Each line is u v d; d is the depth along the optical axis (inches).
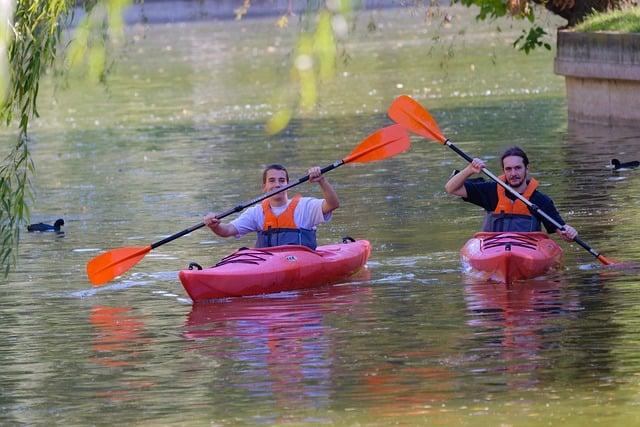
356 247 1493.6
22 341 1226.0
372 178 2244.1
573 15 3139.8
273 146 2842.0
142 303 1371.8
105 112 4037.9
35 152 3053.6
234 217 1955.0
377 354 1095.6
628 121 2748.5
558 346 1083.3
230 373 1064.8
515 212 1467.8
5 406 1012.5
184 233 1461.6
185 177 2427.4
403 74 4717.0
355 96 3998.5
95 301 1391.5
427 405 945.5
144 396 1016.2
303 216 1469.0
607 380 979.3
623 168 2112.5
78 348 1186.0
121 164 2709.2
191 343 1178.0
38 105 4463.6
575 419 896.9
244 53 6520.7
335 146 2755.9
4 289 1476.4
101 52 973.8
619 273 1364.4
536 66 4670.3
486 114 3240.7
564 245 1541.6
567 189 1952.5
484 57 5246.1
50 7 1131.9
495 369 1026.1
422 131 1558.8
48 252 1702.8
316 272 1407.5
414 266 1476.4
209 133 3223.4
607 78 2778.1
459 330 1160.8
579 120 2955.2
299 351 1123.3
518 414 913.5
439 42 6245.1
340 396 979.9
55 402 1015.6
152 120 3686.0
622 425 879.7
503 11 2918.3
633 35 2657.5
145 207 2078.0
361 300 1320.1
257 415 946.1
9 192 1213.7
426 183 2132.1
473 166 1477.6
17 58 1141.7
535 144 2573.8
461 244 1583.4
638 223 1635.1
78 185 2410.2
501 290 1320.1
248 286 1371.8
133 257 1444.4
